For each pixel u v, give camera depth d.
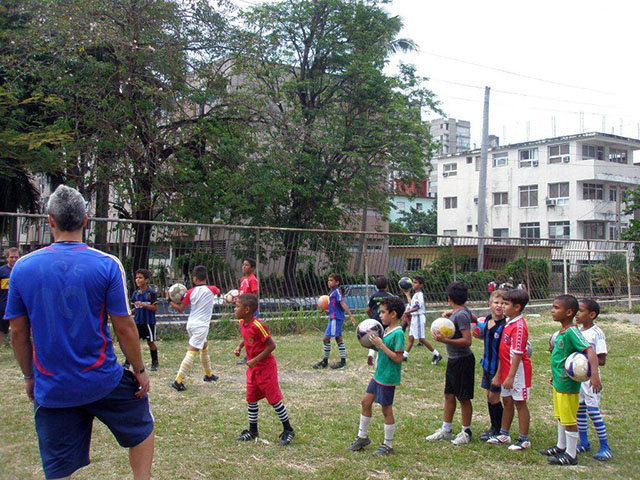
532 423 6.43
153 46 16.38
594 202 39.91
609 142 41.34
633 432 6.18
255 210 19.38
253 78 20.80
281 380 8.45
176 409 6.65
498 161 44.97
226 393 7.46
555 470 5.00
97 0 15.36
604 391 7.98
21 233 10.81
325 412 6.67
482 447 5.52
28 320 3.23
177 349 10.71
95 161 15.90
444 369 9.45
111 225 11.56
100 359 3.24
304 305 13.62
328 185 22.25
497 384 5.56
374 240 14.84
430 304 15.62
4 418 6.02
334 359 10.07
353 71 22.00
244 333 5.63
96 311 3.23
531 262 18.11
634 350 11.55
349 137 22.44
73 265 3.20
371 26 23.06
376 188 24.22
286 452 5.27
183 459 5.02
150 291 8.78
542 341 12.44
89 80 15.68
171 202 17.22
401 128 22.94
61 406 3.15
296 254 13.63
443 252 16.14
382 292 9.88
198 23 17.00
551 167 41.94
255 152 19.22
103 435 5.59
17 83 15.97
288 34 22.30
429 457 5.23
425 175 24.45
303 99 23.12
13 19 16.00
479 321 6.14
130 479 4.53
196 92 17.14
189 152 17.83
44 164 14.83
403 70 24.44
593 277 19.62
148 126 16.70
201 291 7.93
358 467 4.93
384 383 5.28
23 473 4.52
